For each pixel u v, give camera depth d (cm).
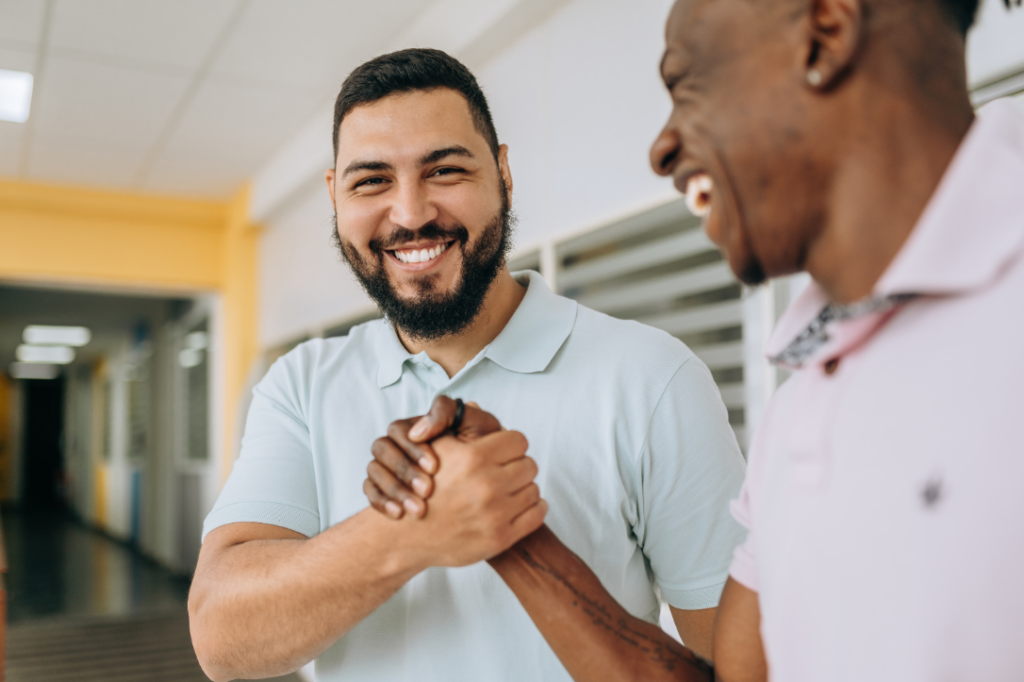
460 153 93
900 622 39
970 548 37
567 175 256
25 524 1416
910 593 39
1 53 345
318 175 434
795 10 42
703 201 48
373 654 93
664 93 213
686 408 96
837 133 42
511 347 99
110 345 1232
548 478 94
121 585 709
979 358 38
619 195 231
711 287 206
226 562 87
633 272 232
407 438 73
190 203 586
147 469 921
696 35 45
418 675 90
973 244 39
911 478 40
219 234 612
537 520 72
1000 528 36
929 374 40
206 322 668
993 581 36
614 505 93
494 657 88
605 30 237
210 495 634
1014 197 39
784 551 47
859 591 41
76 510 1622
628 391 96
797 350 49
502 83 294
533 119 274
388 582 76
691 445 95
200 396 688
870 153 41
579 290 255
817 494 45
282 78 372
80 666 437
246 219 553
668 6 211
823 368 48
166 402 822
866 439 42
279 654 81
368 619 94
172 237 595
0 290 785
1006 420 37
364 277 99
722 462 95
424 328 97
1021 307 38
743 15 43
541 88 269
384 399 102
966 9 44
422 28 315
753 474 57
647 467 95
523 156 282
